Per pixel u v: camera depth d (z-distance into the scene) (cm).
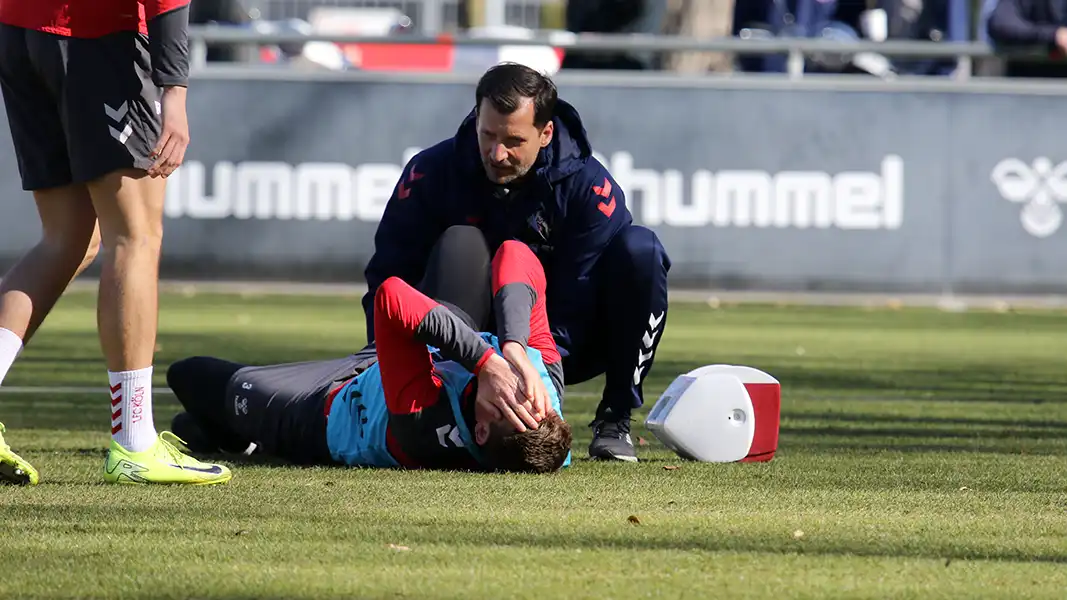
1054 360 2852
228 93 3975
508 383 1225
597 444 1416
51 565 852
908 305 4025
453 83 4003
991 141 4019
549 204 1378
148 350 1202
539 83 1316
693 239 4012
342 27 6850
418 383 1253
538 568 861
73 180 1199
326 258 4012
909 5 4828
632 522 1021
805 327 3484
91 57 1175
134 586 802
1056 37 4028
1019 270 4034
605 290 1399
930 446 1595
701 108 3997
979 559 914
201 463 1212
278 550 903
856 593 814
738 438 1382
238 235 3997
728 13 5391
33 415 1777
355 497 1120
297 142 3988
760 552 922
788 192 4012
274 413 1338
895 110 4006
